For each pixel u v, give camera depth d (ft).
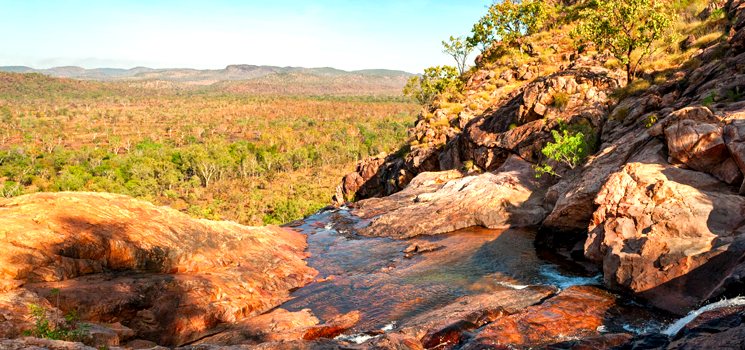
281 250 46.65
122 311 25.99
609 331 23.65
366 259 47.70
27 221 28.30
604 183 36.65
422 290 35.58
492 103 111.34
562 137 59.11
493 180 62.90
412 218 59.72
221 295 31.91
